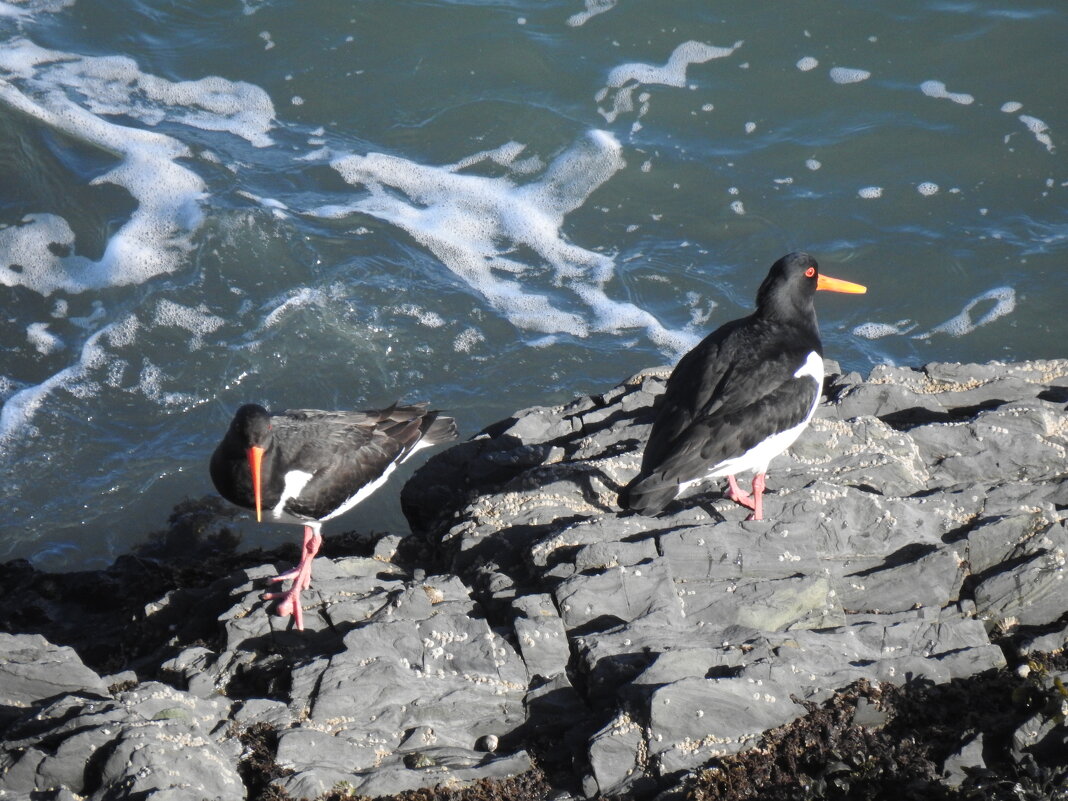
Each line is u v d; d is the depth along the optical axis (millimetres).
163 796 6930
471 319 18328
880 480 10328
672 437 9305
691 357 9930
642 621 8617
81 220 19625
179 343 17969
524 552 9648
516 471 11414
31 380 17484
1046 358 17469
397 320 18281
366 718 8023
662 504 8992
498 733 8156
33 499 15891
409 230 19562
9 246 19203
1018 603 8859
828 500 9523
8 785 7352
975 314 18125
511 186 20359
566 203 20078
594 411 12094
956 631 8516
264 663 8688
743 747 7711
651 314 18406
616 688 8180
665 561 8938
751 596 8828
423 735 7973
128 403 17250
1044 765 7496
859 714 7883
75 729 7559
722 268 19016
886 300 18484
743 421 9211
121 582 11867
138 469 16312
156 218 19578
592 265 19141
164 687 8031
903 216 19484
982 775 7258
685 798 7379
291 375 17625
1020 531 9133
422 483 11828
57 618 11562
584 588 8812
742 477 10422
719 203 19922
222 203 19766
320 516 10133
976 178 19938
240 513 15648
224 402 17312
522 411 12594
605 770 7602
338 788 7441
